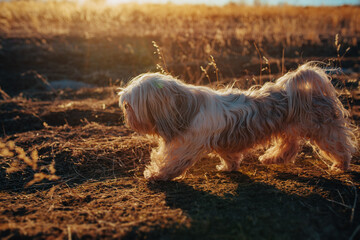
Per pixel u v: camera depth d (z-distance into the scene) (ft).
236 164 12.98
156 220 8.95
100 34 46.91
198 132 11.02
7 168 13.62
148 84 10.77
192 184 11.64
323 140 11.87
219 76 31.99
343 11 62.54
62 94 27.96
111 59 39.04
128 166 14.07
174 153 11.45
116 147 15.49
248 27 47.62
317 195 10.27
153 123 11.13
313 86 11.72
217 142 11.41
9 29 48.01
